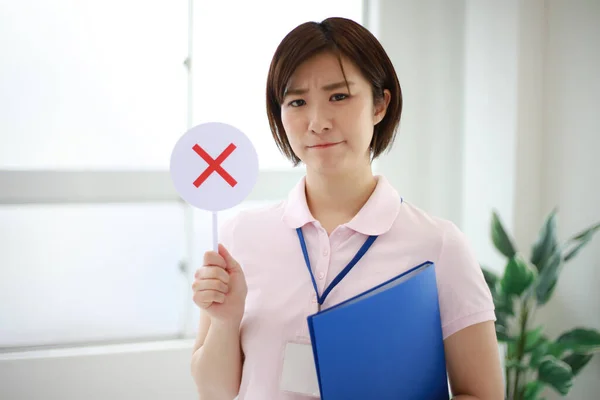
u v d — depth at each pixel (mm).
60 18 2438
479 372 1000
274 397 1026
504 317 2117
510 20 2379
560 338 2098
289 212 1125
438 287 1033
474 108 2625
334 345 805
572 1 2240
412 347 897
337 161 1008
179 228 2633
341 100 989
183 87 2604
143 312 2617
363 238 1070
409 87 2725
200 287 1007
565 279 2328
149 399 2508
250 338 1068
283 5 2676
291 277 1075
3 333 2451
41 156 2475
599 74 2117
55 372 2406
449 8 2730
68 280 2512
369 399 839
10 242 2436
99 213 2523
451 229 1075
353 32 1000
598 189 2133
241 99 2666
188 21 2576
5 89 2412
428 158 2768
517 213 2402
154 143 2596
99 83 2508
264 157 2725
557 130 2338
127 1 2504
